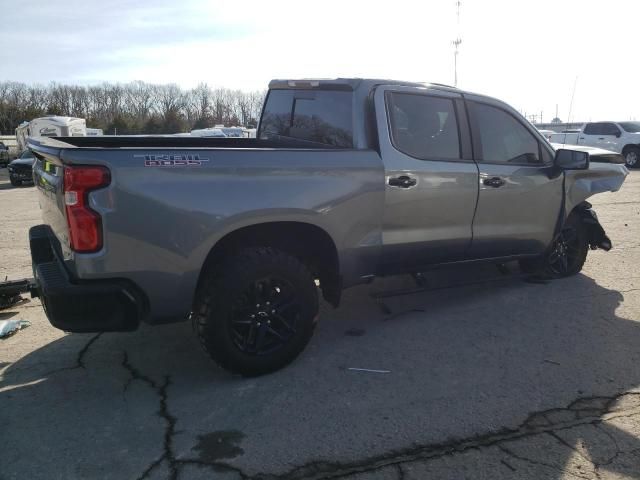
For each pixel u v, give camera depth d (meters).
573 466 2.80
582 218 5.95
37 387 3.62
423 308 5.10
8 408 3.35
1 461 2.82
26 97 71.69
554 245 5.71
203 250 3.34
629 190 13.96
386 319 4.84
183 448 2.94
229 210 3.37
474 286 5.71
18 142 33.91
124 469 2.77
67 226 3.12
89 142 4.60
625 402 3.42
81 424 3.17
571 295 5.43
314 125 4.55
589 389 3.59
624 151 21.30
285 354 3.78
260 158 3.50
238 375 3.75
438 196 4.40
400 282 5.83
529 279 5.91
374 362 3.98
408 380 3.71
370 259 4.16
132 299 3.20
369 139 4.09
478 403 3.41
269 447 2.95
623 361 3.99
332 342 4.35
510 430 3.12
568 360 4.01
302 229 3.82
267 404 3.39
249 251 3.58
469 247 4.77
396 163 4.13
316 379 3.72
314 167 3.71
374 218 4.07
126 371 3.85
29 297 5.46
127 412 3.30
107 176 3.05
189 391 3.56
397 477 2.71
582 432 3.10
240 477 2.71
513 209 4.99
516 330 4.57
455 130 4.59
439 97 4.53
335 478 2.71
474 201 4.65
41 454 2.88
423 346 4.26
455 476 2.72
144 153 3.15
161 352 4.17
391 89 4.25
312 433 3.08
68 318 3.14
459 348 4.22
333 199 3.79
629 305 5.15
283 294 3.73
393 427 3.14
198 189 3.28
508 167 4.90
